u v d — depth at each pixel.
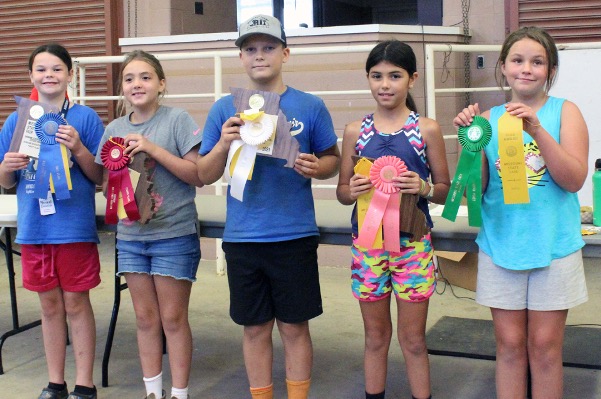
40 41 5.64
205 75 4.77
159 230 2.38
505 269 2.00
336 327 3.47
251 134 2.12
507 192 1.93
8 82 5.80
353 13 6.96
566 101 2.04
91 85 5.49
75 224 2.48
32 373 2.95
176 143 2.44
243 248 2.24
